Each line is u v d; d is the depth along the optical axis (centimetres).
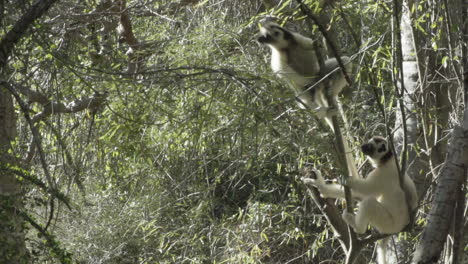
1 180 609
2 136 667
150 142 748
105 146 816
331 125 675
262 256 1041
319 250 1135
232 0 1120
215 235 1063
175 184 1021
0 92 617
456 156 414
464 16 552
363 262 1013
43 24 505
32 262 466
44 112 723
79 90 606
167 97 526
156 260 1143
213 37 830
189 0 968
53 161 850
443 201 406
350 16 750
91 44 719
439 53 757
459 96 723
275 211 1052
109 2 848
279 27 745
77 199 1134
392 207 690
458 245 440
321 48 738
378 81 720
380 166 707
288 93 497
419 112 711
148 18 1070
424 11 761
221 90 561
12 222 434
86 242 1179
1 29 548
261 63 764
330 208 671
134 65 734
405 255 852
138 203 1082
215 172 1007
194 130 564
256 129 494
